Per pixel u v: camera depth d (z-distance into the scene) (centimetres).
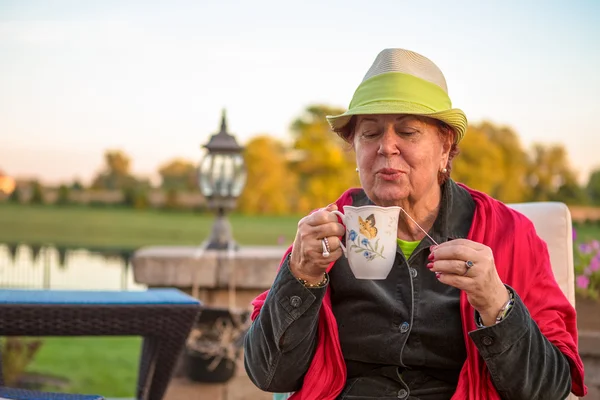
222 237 478
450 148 196
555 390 170
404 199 191
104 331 259
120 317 259
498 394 175
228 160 483
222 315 413
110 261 1462
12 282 1340
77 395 220
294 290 174
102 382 643
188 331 269
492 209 196
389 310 188
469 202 202
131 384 636
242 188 489
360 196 211
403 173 185
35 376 648
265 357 183
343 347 191
